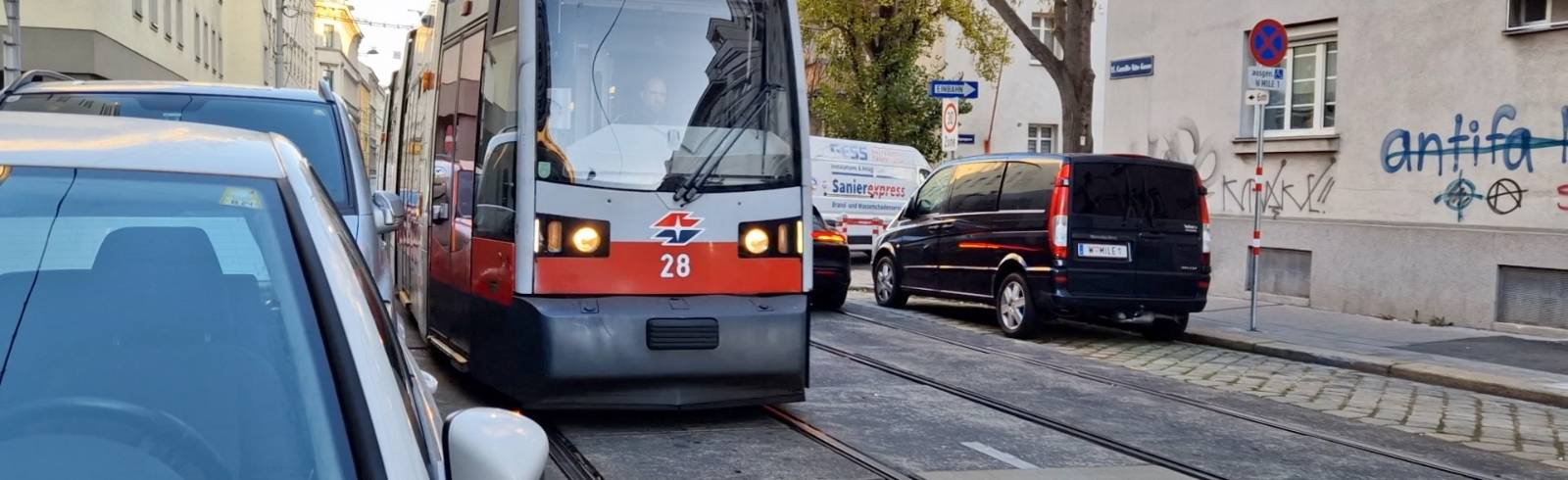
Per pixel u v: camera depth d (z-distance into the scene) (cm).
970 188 1409
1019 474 671
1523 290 1323
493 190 779
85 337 217
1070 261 1244
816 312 1491
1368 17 1507
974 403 888
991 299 1341
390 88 1617
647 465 674
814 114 3088
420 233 1069
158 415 209
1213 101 1711
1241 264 1672
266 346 219
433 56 1034
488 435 228
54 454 204
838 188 2389
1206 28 1720
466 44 877
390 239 1367
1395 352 1177
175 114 749
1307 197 1591
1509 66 1352
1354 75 1527
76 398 210
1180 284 1280
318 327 221
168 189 237
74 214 228
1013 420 827
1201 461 721
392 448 209
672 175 751
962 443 750
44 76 783
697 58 766
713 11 773
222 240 231
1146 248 1268
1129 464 707
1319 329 1352
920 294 1483
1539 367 1086
